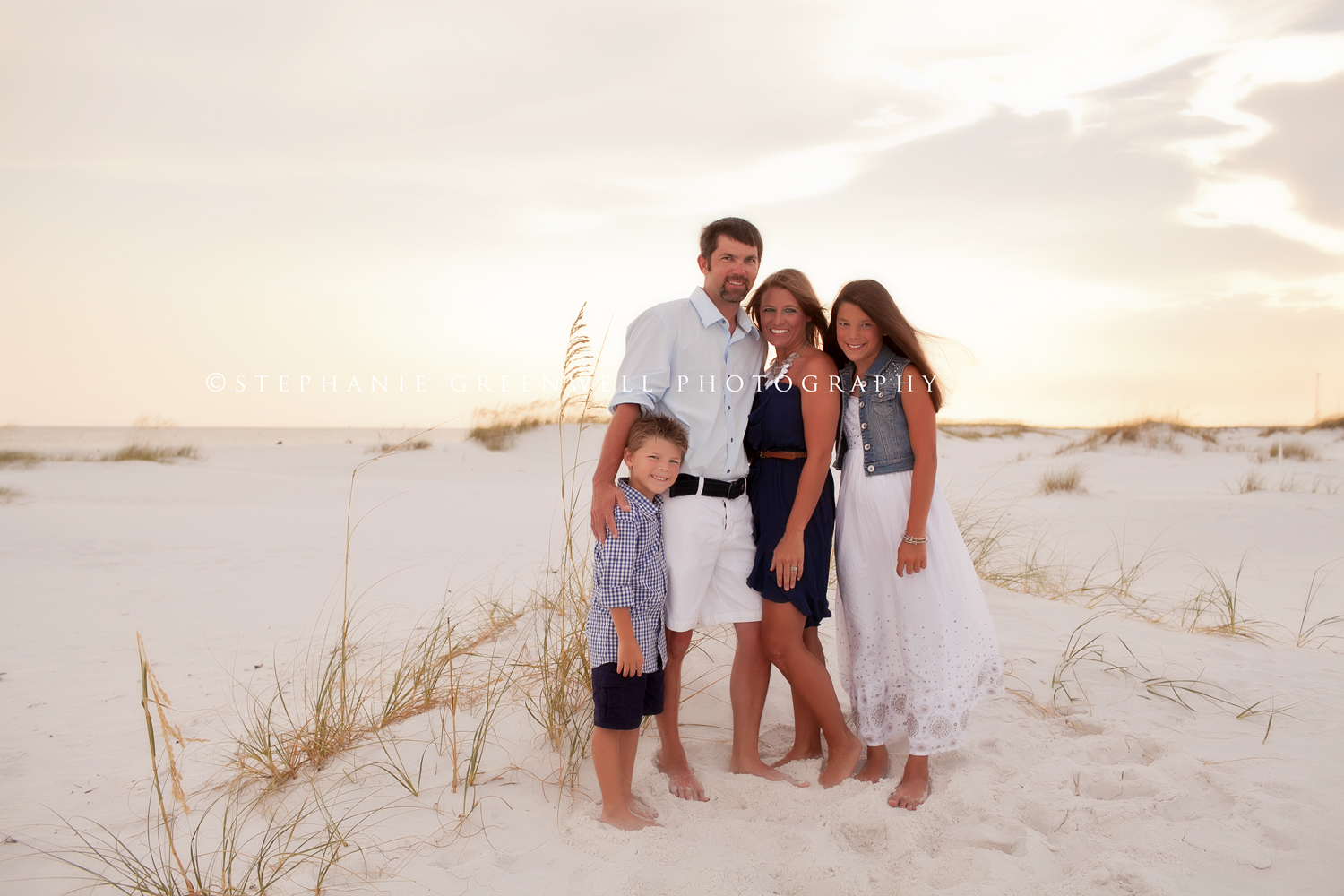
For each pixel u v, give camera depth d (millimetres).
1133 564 7453
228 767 3123
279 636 5105
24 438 51094
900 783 2824
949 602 2859
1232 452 19797
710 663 3953
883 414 2934
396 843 2482
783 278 2996
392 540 8961
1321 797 2572
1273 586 6527
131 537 9125
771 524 2953
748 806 2766
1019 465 18641
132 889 2291
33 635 5180
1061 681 3812
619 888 2199
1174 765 2801
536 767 2984
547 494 13797
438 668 3801
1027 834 2416
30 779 3096
